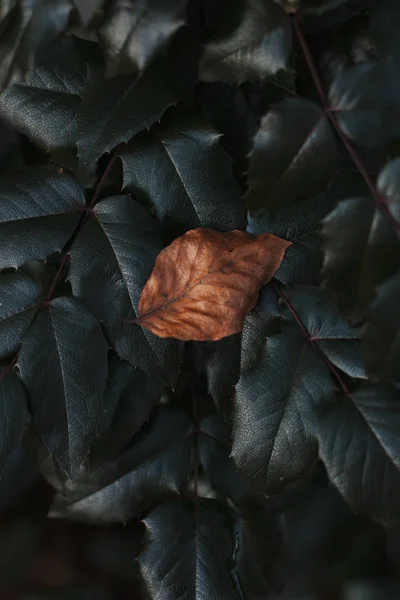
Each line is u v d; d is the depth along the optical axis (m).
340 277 0.50
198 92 0.55
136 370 0.55
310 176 0.51
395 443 0.53
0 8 0.50
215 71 0.50
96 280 0.52
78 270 0.52
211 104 0.55
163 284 0.52
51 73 0.54
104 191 0.54
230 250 0.52
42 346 0.52
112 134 0.51
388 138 0.51
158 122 0.53
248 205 0.50
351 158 0.52
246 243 0.52
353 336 0.54
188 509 0.56
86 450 0.51
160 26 0.49
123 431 0.55
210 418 0.57
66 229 0.52
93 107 0.51
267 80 0.52
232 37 0.50
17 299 0.52
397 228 0.50
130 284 0.52
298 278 0.53
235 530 0.56
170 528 0.56
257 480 0.53
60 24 0.50
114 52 0.49
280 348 0.53
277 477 0.53
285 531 0.59
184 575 0.55
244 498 0.58
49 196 0.53
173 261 0.52
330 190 0.52
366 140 0.51
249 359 0.53
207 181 0.53
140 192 0.53
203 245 0.52
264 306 0.53
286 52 0.50
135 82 0.52
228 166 0.53
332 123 0.51
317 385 0.53
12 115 0.54
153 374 0.52
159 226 0.53
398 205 0.50
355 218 0.50
